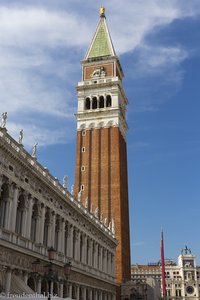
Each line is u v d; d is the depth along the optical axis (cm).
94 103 13400
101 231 9181
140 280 12544
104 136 12769
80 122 13175
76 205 7412
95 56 13950
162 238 13125
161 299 15075
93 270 8381
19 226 5188
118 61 14062
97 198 11994
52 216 6238
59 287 6175
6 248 4603
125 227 12075
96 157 12556
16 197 5041
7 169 4859
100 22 14875
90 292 8038
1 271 4491
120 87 13525
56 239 6488
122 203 12069
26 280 5075
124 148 13662
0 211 4759
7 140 4950
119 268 10881
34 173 5534
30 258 5238
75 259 7256
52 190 6203
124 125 13962
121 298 10594
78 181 12400
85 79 13725
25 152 5416
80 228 7706
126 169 13512
